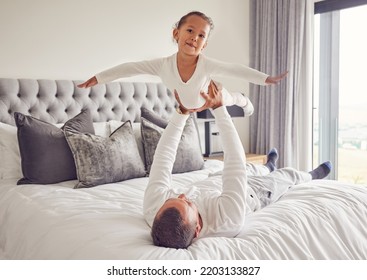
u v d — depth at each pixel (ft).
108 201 5.81
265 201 5.64
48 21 8.93
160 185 4.74
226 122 4.65
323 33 12.07
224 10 12.72
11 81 8.09
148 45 10.83
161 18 11.07
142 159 8.51
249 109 5.69
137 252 3.59
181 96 4.48
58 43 9.11
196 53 4.16
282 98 12.32
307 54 11.78
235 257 3.62
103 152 7.13
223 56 12.78
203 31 4.12
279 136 12.57
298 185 6.16
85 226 4.50
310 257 3.97
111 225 4.44
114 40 10.10
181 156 8.39
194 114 10.53
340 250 4.31
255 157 11.95
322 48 12.14
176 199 3.98
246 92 13.50
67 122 7.67
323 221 4.53
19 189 6.54
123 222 4.62
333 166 12.12
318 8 11.90
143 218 4.90
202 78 4.30
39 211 5.35
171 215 3.76
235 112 11.36
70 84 8.98
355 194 5.40
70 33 9.30
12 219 5.61
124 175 7.42
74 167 7.27
